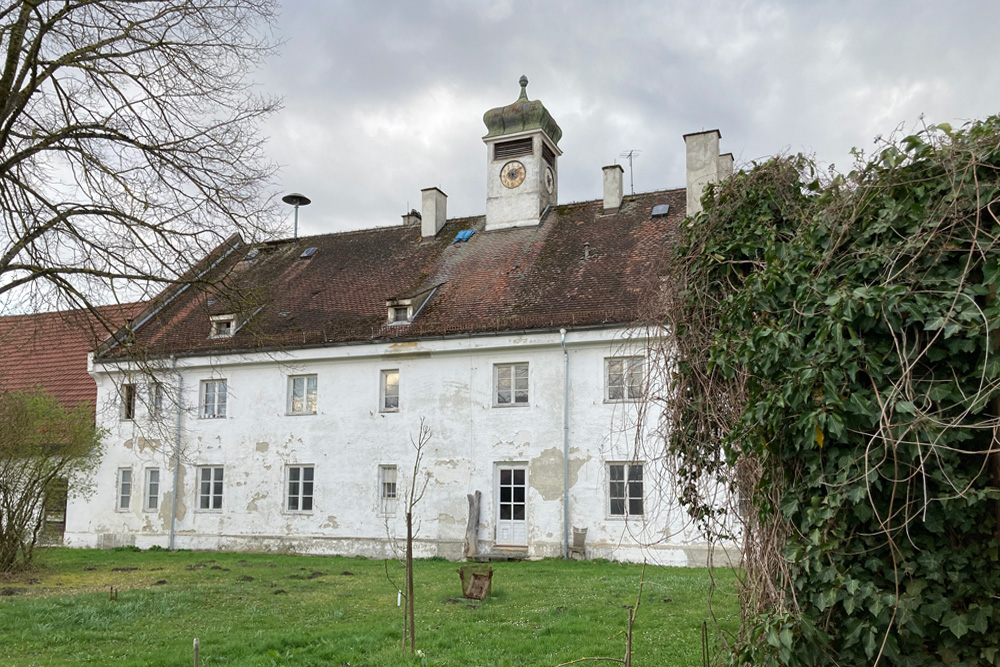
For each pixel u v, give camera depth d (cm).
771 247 489
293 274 2756
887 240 418
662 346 583
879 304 402
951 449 373
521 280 2242
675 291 573
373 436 2203
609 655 827
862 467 398
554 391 2006
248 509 2334
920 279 401
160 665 825
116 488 2506
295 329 2383
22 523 1683
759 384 453
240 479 2356
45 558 1927
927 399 388
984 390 376
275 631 1007
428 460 2127
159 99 1315
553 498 1970
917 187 412
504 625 1017
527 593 1310
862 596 395
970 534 387
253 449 2352
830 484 407
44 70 1285
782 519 441
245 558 2112
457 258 2506
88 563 1959
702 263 552
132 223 1268
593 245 2302
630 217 2395
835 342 411
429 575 1645
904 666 393
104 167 1262
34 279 1255
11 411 1631
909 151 417
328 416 2272
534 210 2548
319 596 1330
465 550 2025
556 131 2678
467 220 2764
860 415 401
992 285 380
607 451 1928
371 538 2167
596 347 1977
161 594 1316
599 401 1958
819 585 416
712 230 554
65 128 1271
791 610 429
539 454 1998
